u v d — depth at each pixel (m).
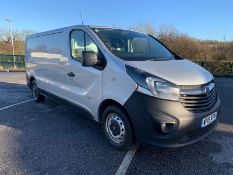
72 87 5.02
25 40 7.65
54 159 3.78
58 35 5.51
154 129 3.39
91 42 4.45
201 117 3.46
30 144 4.34
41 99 7.35
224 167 3.55
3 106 7.04
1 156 3.89
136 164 3.63
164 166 3.57
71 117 5.92
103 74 4.05
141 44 4.74
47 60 6.11
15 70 27.17
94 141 4.45
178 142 3.40
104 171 3.45
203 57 28.59
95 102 4.31
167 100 3.32
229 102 7.65
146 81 3.43
